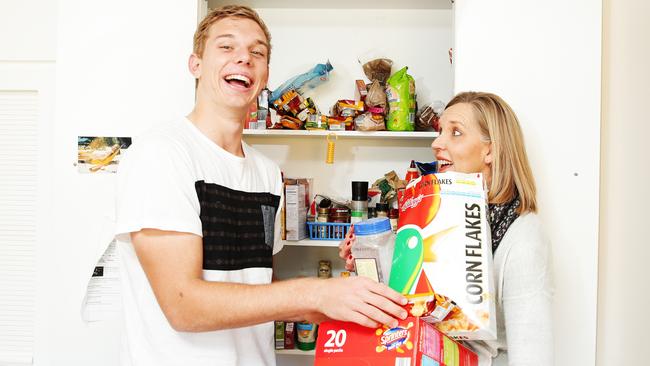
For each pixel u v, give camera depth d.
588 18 1.53
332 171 2.09
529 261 0.87
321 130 1.82
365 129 1.80
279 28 2.09
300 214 1.82
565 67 1.53
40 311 1.87
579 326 1.50
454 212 0.76
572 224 1.51
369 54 2.07
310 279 0.78
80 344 1.61
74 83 1.65
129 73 1.64
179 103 1.64
